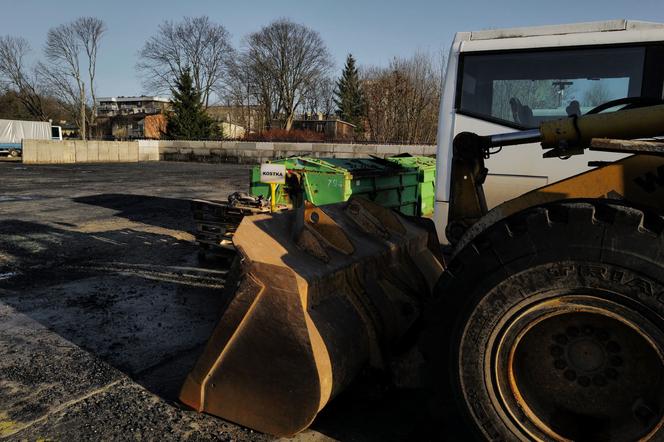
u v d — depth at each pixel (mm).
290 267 2410
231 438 2535
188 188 14484
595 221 1974
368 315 2734
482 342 2152
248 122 55781
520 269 2078
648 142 2076
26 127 31516
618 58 3732
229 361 2539
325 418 2754
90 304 4637
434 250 3729
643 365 2031
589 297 1995
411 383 2572
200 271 5852
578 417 2141
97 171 20375
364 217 3275
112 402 2902
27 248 6762
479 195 2965
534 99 3988
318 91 54719
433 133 25922
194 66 53750
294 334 2363
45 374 3244
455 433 2312
